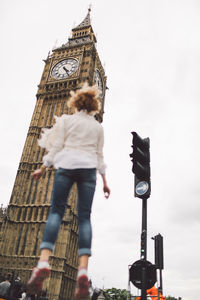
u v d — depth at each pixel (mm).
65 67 61938
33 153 52000
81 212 2654
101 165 3170
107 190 3230
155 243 8664
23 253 42094
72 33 75688
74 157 2738
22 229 44156
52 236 2371
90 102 3207
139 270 5898
